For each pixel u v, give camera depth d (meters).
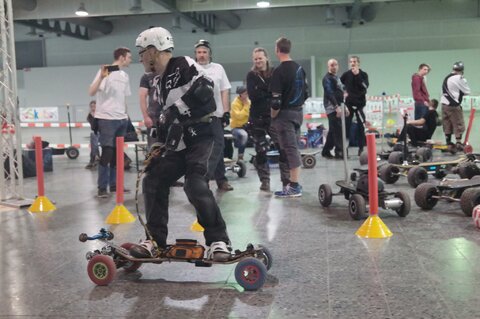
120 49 6.66
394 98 13.82
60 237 4.53
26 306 2.92
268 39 17.83
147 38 3.15
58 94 17.02
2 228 4.95
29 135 14.91
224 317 2.67
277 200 5.96
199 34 18.08
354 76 9.94
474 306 2.69
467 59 15.59
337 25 17.38
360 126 10.14
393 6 17.05
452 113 10.80
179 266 3.54
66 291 3.14
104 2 14.47
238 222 4.89
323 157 10.61
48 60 18.67
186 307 2.82
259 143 6.64
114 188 7.11
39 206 5.81
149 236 3.30
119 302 2.93
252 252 3.15
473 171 6.43
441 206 5.29
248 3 14.20
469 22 16.73
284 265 3.50
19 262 3.79
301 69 5.98
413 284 3.04
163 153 3.26
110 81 6.51
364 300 2.83
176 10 14.32
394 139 12.13
